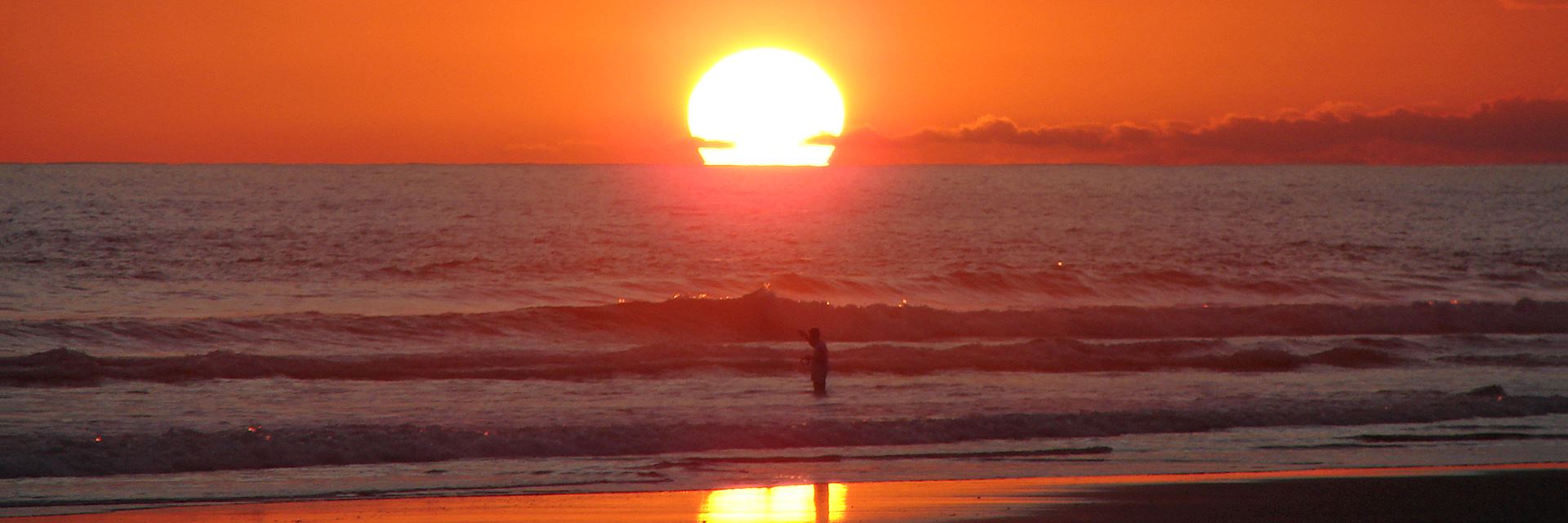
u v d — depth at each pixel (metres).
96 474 50.56
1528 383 80.19
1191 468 52.69
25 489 47.69
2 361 77.56
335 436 55.84
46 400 69.31
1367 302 138.38
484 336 101.31
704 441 57.59
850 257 195.12
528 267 171.75
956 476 50.91
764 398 72.88
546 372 81.69
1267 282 146.00
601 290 138.50
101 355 88.56
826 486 48.75
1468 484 49.66
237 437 54.78
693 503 45.72
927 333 108.25
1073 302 133.62
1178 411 64.94
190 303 126.50
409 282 151.25
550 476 50.75
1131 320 110.56
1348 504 46.00
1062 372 85.12
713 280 144.38
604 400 71.56
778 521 42.91
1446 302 120.62
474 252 196.62
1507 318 114.25
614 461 54.12
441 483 49.25
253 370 79.81
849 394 74.56
